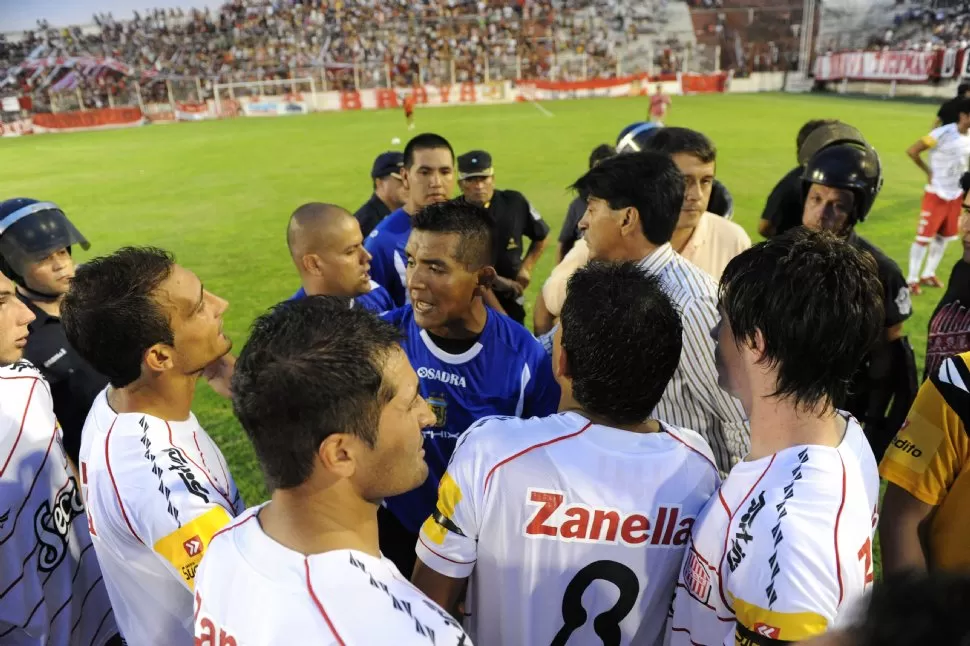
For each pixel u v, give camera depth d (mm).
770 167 12992
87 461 1460
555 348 1686
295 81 36875
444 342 2113
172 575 1384
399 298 3643
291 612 908
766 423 1191
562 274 2758
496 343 2111
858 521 1074
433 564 1358
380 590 946
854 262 1141
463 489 1297
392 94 35094
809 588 1008
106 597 2129
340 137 21469
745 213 9586
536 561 1288
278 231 9773
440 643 904
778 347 1114
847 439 1188
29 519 1814
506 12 42312
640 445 1273
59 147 22953
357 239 2637
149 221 10766
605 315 1227
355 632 886
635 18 41812
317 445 966
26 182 15164
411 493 2186
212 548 1039
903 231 8414
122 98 38094
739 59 41125
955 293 2334
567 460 1253
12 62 39906
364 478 1026
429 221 1948
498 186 12188
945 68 26266
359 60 41156
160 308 1433
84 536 2055
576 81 35469
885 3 36281
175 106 32812
